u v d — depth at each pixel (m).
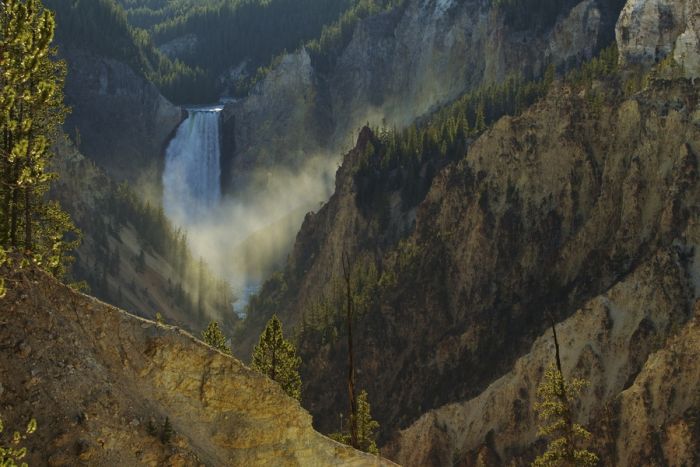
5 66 27.97
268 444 31.23
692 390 64.88
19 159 31.12
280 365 57.84
